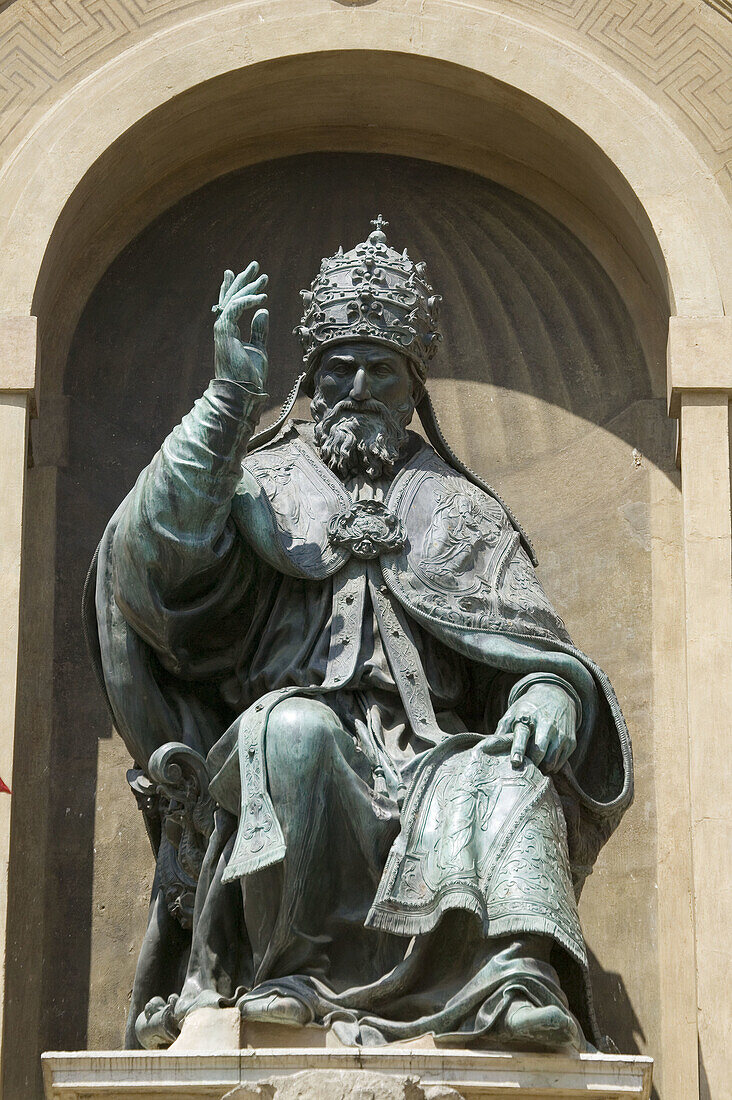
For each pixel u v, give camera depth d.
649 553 13.62
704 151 13.68
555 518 13.96
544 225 14.46
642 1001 12.66
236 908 11.17
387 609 11.73
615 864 13.00
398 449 12.36
